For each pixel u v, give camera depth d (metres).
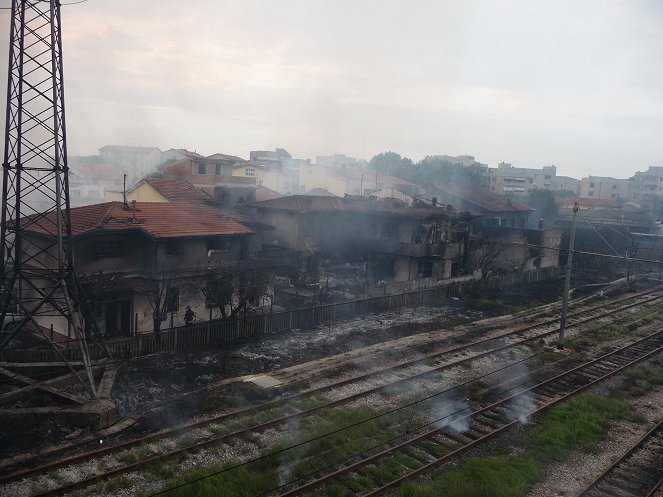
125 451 13.80
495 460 13.85
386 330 26.64
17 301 18.02
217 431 14.98
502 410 17.55
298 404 17.11
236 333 24.17
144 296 25.19
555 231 49.72
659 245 56.50
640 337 28.25
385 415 16.38
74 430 14.94
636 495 12.93
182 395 17.67
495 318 31.19
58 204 17.48
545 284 43.12
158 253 25.91
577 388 19.91
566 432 15.84
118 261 25.67
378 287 36.31
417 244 37.75
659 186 119.12
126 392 17.72
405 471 13.45
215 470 12.84
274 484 12.48
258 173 69.25
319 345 23.72
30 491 11.80
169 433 14.71
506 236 46.56
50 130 17.56
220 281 25.59
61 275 17.61
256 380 19.12
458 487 12.43
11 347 21.72
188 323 25.92
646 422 17.20
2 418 14.78
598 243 52.78
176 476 12.70
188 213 30.19
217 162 56.19
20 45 16.72
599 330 28.92
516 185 105.50
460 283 36.25
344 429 15.21
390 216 40.59
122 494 11.92
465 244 42.28
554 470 13.95
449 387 19.50
